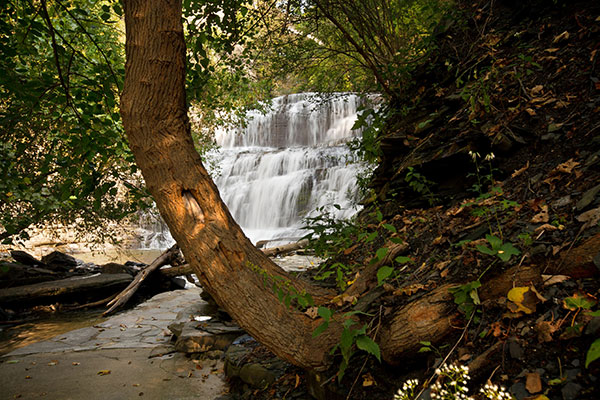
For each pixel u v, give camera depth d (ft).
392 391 6.70
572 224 6.63
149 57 7.59
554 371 5.02
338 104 65.41
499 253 6.14
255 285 7.77
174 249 30.37
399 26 21.85
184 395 11.21
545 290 5.96
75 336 17.66
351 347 7.44
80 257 42.45
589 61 10.43
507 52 13.28
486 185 10.46
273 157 56.95
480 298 6.63
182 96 8.08
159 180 7.73
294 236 43.19
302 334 7.89
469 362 5.88
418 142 13.52
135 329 18.47
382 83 17.75
